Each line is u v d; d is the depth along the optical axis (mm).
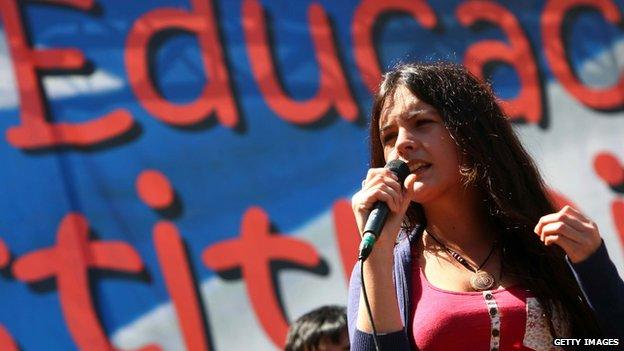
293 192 7832
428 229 3535
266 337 7523
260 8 8117
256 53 8023
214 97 7859
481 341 3172
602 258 3164
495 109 3555
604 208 8312
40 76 7551
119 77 7711
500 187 3436
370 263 3156
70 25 7703
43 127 7477
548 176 8281
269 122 7918
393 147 3539
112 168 7531
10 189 7309
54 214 7348
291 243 7723
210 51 7938
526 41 8562
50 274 7246
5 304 7125
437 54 8367
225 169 7738
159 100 7738
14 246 7223
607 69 8672
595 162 8398
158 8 7914
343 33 8234
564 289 3365
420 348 3199
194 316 7422
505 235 3490
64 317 7207
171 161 7648
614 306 3152
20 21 7594
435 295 3287
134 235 7457
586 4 8758
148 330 7332
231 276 7559
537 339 3205
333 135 8016
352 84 8156
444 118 3436
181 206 7590
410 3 8430
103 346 7219
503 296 3258
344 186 7930
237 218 7676
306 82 8070
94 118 7586
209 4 8016
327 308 5145
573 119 8469
